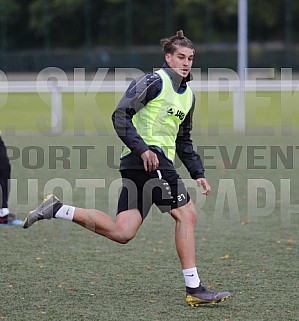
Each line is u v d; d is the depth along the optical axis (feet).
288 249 65.57
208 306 49.08
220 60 257.34
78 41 275.18
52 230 73.20
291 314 47.47
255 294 51.88
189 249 49.16
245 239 69.77
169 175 48.91
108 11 275.18
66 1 272.10
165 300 50.52
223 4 293.84
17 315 47.16
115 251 64.85
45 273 57.52
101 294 51.83
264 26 288.10
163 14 278.87
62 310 48.21
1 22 257.96
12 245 67.21
